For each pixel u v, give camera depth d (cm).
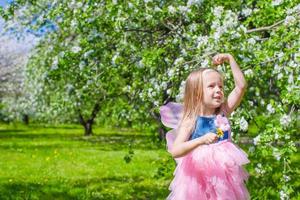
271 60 611
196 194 384
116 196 948
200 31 759
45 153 1811
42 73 2003
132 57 825
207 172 382
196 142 373
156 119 907
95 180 1151
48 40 1864
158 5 802
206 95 395
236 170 387
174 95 728
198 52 670
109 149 1992
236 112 639
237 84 413
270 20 689
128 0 753
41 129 3869
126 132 3369
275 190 668
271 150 566
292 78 585
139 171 1295
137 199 921
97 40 859
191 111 399
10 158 1636
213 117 396
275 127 554
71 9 848
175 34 791
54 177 1201
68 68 866
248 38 674
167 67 775
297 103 548
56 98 1925
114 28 791
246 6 789
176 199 393
